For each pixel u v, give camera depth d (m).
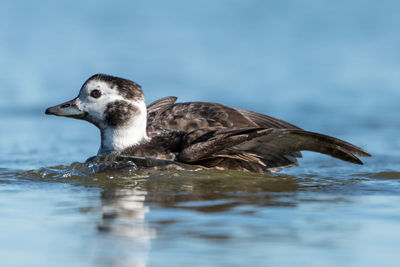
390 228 8.68
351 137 18.48
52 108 13.14
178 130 12.99
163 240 8.05
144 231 8.41
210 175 12.03
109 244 7.95
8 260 7.48
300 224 8.80
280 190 11.06
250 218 9.04
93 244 7.97
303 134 11.20
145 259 7.44
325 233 8.44
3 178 12.11
